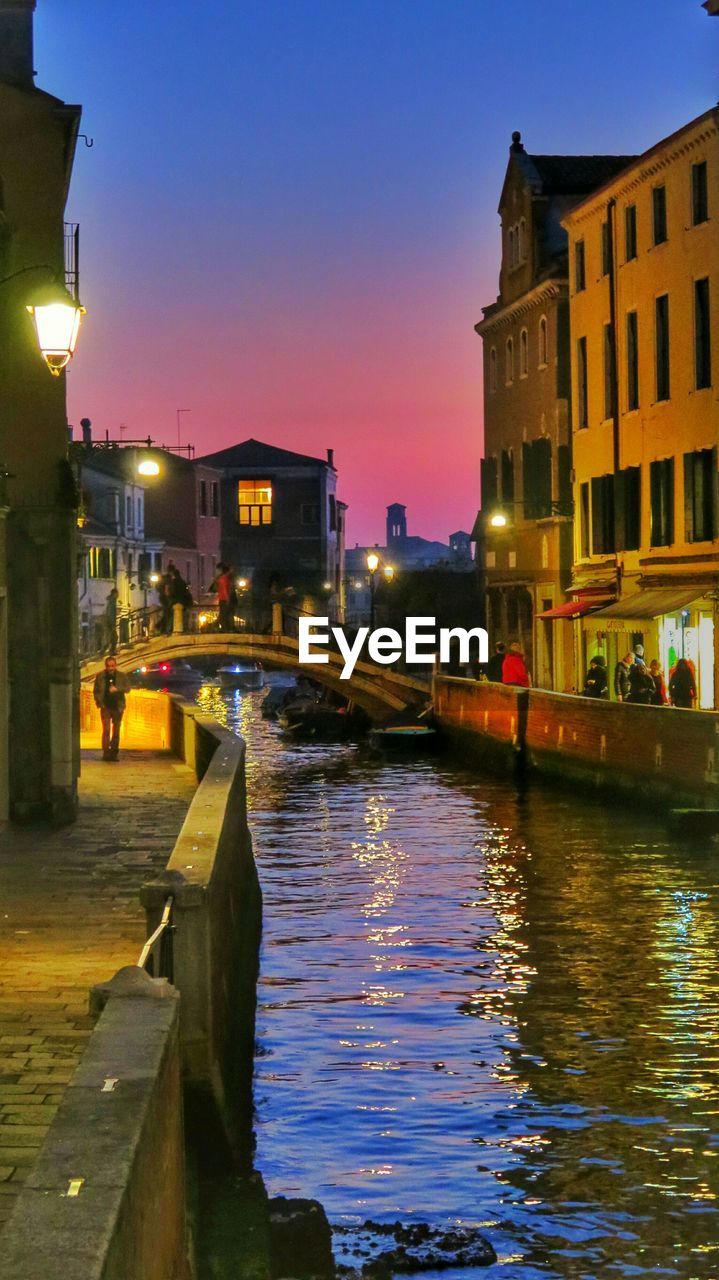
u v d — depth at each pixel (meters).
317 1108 13.25
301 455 104.62
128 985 7.32
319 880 24.84
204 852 11.38
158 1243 5.93
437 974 18.14
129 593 86.00
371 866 26.19
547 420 51.56
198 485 98.31
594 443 46.12
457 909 22.11
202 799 14.44
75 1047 9.73
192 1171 9.64
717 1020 15.93
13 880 15.63
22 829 19.47
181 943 9.95
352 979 17.94
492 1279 9.92
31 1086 8.95
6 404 19.73
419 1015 16.30
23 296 20.08
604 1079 14.02
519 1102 13.43
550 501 51.12
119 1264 4.62
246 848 20.80
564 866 25.48
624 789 32.28
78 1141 5.22
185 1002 10.00
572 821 31.09
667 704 36.88
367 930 20.77
